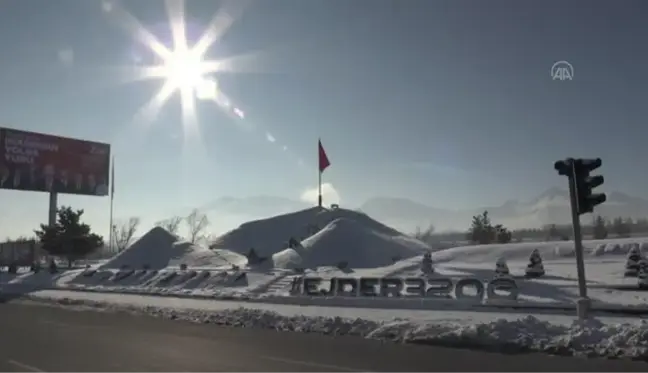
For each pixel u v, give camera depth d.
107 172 62.47
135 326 17.55
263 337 14.80
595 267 27.16
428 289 23.39
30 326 17.62
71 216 53.28
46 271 48.59
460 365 10.49
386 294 24.14
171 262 45.62
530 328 13.41
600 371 9.77
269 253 51.84
